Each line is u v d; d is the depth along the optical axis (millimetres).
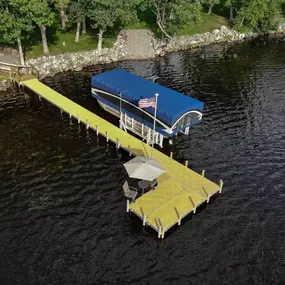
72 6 68000
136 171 37438
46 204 36906
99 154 44812
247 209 37312
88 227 34438
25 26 59156
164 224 34125
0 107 54406
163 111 43438
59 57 68125
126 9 67500
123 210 36531
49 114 53031
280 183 40844
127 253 32062
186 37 84500
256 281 30047
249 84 65312
